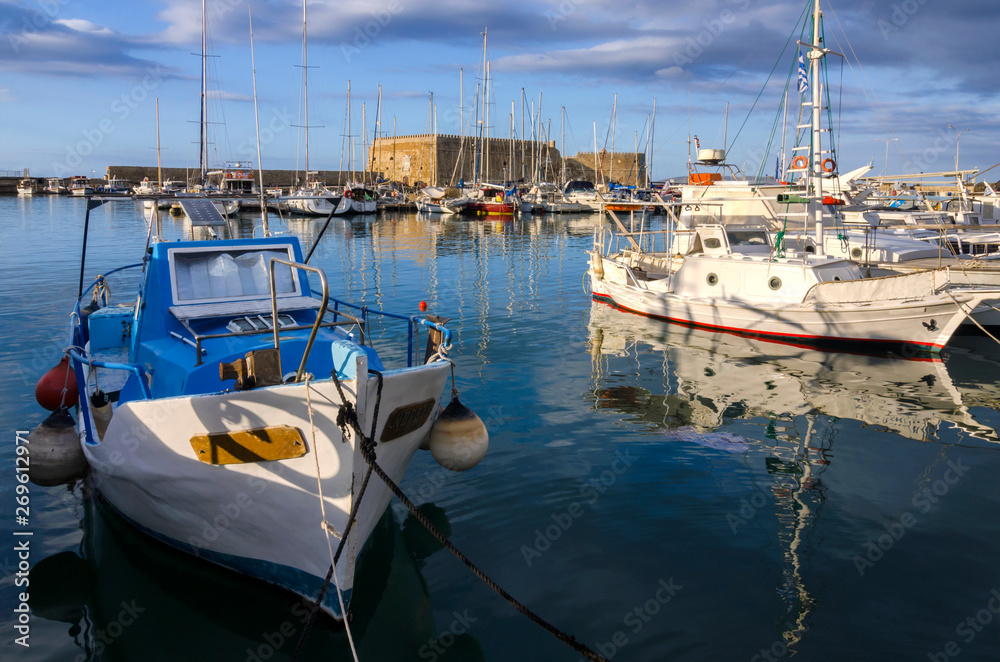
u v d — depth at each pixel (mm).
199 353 5633
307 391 4758
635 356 13094
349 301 18359
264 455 5016
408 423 5562
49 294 17891
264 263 7117
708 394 10625
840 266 15117
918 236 19688
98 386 7434
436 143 87188
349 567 5145
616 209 60812
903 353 13297
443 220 54156
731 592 5453
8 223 41719
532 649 4883
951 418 9555
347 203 55438
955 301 12453
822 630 4992
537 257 28984
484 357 12836
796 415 9633
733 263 15281
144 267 7766
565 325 15867
